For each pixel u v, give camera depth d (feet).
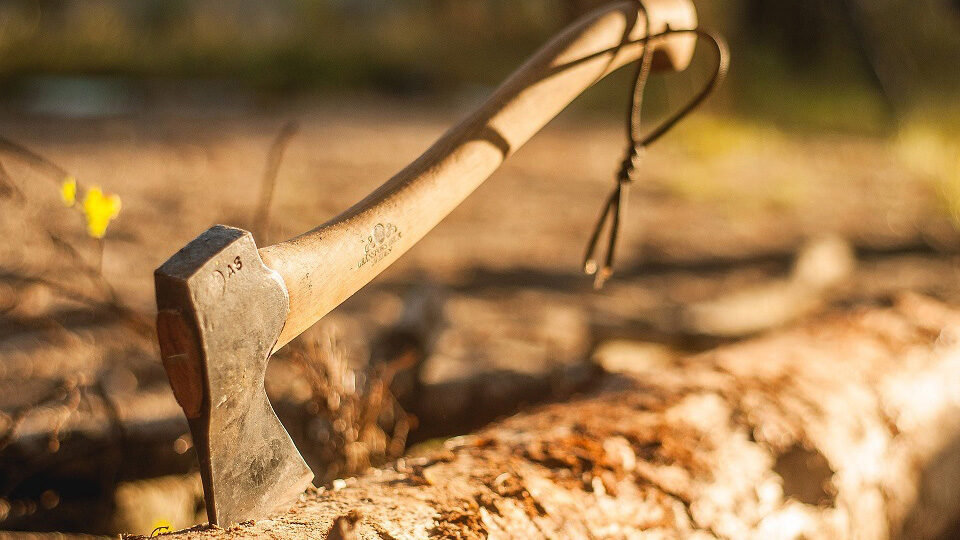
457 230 19.20
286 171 24.58
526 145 32.35
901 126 30.60
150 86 42.68
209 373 3.45
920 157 28.73
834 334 8.08
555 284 15.29
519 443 5.46
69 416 7.65
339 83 47.37
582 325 12.57
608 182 26.40
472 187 4.75
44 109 34.81
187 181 21.99
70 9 47.50
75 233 15.44
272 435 3.86
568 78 5.13
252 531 3.90
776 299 13.70
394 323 10.26
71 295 8.05
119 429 7.54
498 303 13.76
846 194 25.80
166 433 7.73
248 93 43.93
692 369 6.91
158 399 8.36
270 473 3.87
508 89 4.99
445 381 9.75
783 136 34.96
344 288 4.15
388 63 49.73
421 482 4.83
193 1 51.39
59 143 26.50
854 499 6.24
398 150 29.68
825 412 6.53
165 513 7.34
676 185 25.67
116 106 36.99
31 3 45.37
